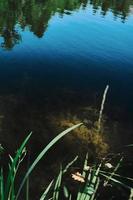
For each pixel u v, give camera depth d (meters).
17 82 16.58
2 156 10.59
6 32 27.83
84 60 22.33
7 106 13.97
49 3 45.78
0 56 20.91
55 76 18.30
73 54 23.42
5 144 11.37
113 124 13.60
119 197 9.08
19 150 2.56
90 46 25.97
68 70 19.75
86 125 13.23
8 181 2.48
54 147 11.59
